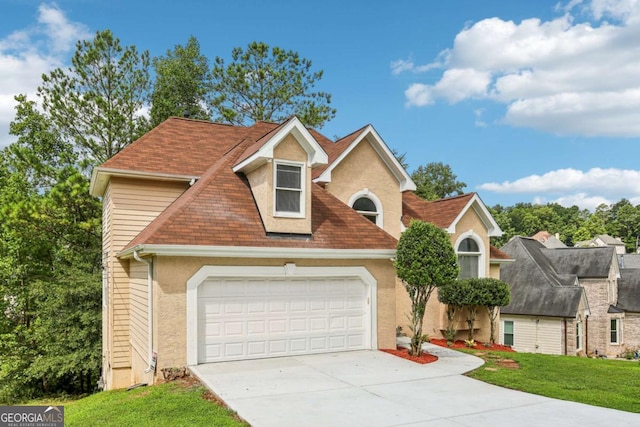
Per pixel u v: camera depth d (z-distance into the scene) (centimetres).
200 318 1112
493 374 1068
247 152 1368
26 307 2358
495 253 2050
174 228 1100
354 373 1041
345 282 1296
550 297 2673
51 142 2711
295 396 852
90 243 2323
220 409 793
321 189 1543
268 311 1190
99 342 1956
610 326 3023
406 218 1848
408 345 1461
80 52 2611
